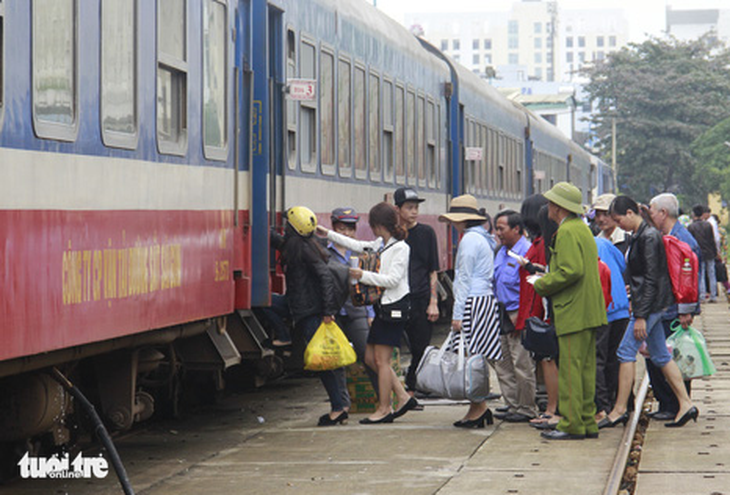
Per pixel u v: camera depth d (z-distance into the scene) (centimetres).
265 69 1112
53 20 711
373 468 874
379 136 1595
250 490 800
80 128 746
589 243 970
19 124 669
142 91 845
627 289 1111
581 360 981
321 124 1322
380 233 1059
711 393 1287
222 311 1009
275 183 1152
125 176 814
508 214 1067
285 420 1126
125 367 898
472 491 791
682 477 837
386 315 1054
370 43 1551
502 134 2705
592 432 995
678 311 1080
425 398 1252
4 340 650
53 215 708
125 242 809
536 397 1159
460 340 1052
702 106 8775
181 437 1027
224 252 1017
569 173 4125
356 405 1156
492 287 1073
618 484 809
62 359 754
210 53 995
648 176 8756
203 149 970
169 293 888
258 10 1109
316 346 1040
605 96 9106
